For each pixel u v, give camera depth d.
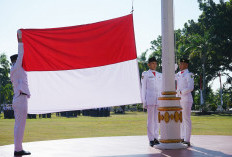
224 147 6.68
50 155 5.79
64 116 37.69
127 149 6.52
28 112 6.87
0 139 11.30
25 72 6.30
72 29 7.11
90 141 8.09
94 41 7.15
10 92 95.44
